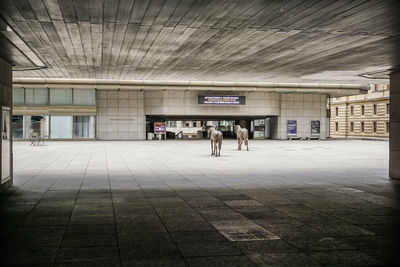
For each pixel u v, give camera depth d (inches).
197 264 178.5
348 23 308.8
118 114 1750.7
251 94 1829.5
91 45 398.3
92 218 268.5
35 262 179.8
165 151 1000.2
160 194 367.6
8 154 411.2
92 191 383.6
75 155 862.5
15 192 377.1
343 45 383.9
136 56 464.8
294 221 263.1
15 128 1642.5
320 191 388.8
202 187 412.2
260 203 325.7
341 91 1786.4
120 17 299.7
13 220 262.2
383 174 536.1
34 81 1583.4
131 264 177.8
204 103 1766.7
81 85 1608.0
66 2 261.3
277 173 540.1
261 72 582.2
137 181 455.5
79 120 1710.1
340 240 218.5
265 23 315.3
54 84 1593.3
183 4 268.4
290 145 1357.0
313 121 1932.8
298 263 180.7
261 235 227.9
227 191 386.6
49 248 201.0
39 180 462.6
